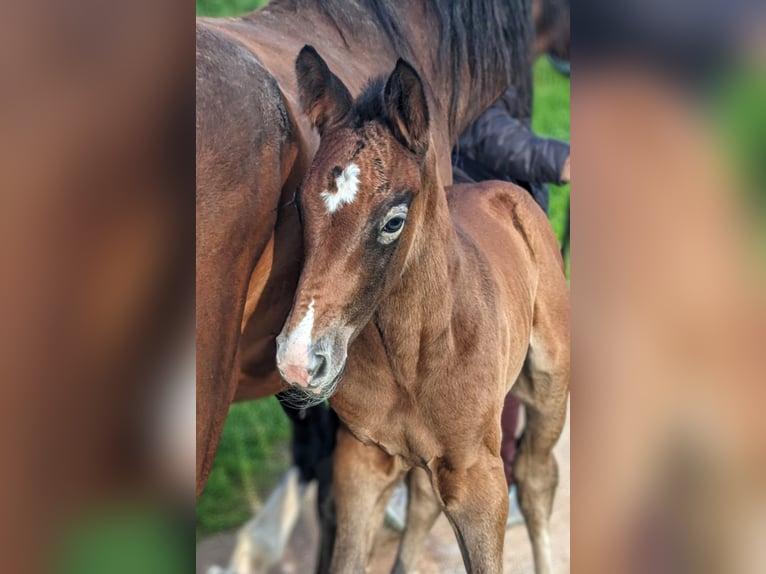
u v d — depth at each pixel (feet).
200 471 3.49
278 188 3.60
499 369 4.32
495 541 4.31
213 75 3.32
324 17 4.64
